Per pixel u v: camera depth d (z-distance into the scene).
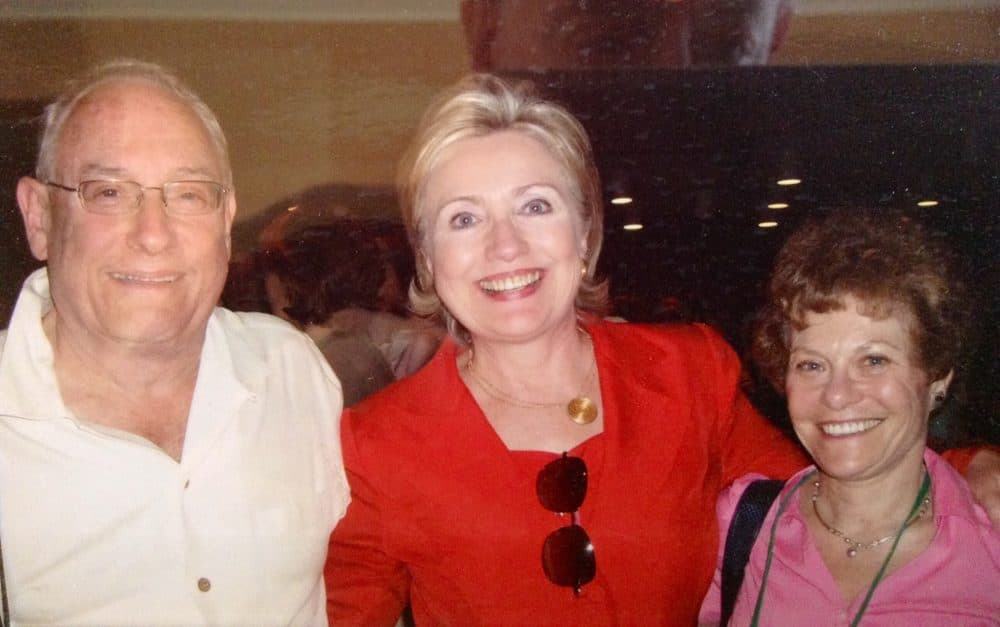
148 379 1.71
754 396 2.34
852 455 1.64
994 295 3.10
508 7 4.69
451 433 1.85
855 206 1.77
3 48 3.79
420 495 1.82
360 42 4.89
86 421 1.68
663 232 6.21
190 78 4.70
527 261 1.76
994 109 5.12
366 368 2.87
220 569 1.73
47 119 1.68
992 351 2.63
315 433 1.91
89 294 1.60
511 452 1.83
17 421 1.63
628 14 4.73
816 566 1.70
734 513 1.88
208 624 1.72
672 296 5.36
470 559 1.80
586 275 2.04
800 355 1.70
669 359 2.00
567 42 4.76
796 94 5.36
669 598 1.82
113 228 1.59
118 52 4.24
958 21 4.71
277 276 3.19
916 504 1.68
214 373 1.78
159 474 1.68
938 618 1.59
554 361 1.95
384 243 3.31
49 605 1.63
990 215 4.56
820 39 4.84
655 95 5.55
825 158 5.77
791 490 1.84
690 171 6.18
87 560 1.64
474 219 1.79
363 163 5.01
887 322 1.61
